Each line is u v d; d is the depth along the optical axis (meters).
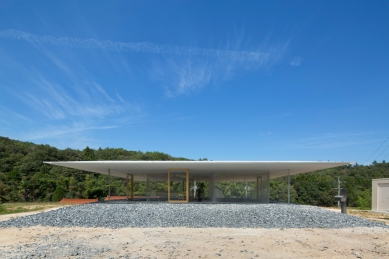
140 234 8.91
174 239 8.12
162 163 15.76
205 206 14.63
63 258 6.15
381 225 11.22
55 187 31.81
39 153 38.31
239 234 8.95
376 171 45.78
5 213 15.84
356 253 6.75
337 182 39.19
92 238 8.30
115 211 12.77
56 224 10.59
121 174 23.30
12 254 6.46
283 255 6.54
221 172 20.50
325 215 12.36
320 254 6.70
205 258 6.17
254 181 21.95
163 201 19.62
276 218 11.55
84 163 16.00
